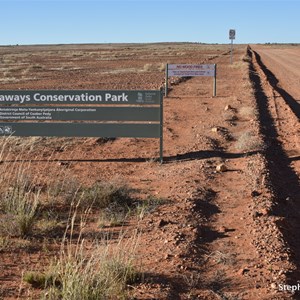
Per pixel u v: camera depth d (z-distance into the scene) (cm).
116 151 1092
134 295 431
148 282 461
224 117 1488
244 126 1375
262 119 1514
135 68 4088
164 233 590
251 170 888
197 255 534
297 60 5366
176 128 1364
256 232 601
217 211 688
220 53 7500
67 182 764
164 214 660
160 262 510
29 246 548
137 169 935
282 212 699
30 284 455
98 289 400
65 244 557
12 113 1012
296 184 876
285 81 2936
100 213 667
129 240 564
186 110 1692
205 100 1959
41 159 1005
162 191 775
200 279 481
